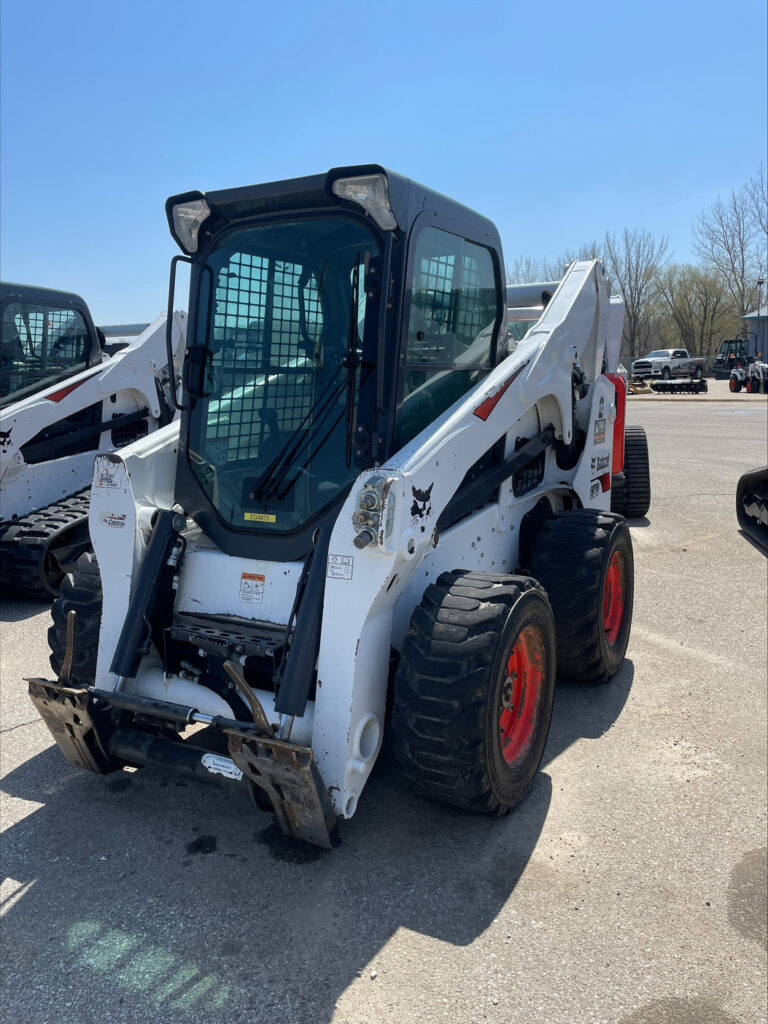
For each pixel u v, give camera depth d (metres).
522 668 3.22
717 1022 2.23
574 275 4.75
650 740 3.81
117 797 3.40
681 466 11.99
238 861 2.95
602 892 2.77
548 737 3.84
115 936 2.58
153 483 3.37
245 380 3.29
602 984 2.37
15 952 2.52
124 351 7.17
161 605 3.19
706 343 56.09
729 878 2.83
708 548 7.24
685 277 56.66
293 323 3.21
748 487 7.74
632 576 4.59
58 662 3.54
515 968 2.43
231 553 3.26
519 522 4.25
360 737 2.78
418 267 3.18
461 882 2.82
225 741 3.73
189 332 3.42
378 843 3.05
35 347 6.62
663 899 2.73
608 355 6.46
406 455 2.89
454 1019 2.24
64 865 2.95
